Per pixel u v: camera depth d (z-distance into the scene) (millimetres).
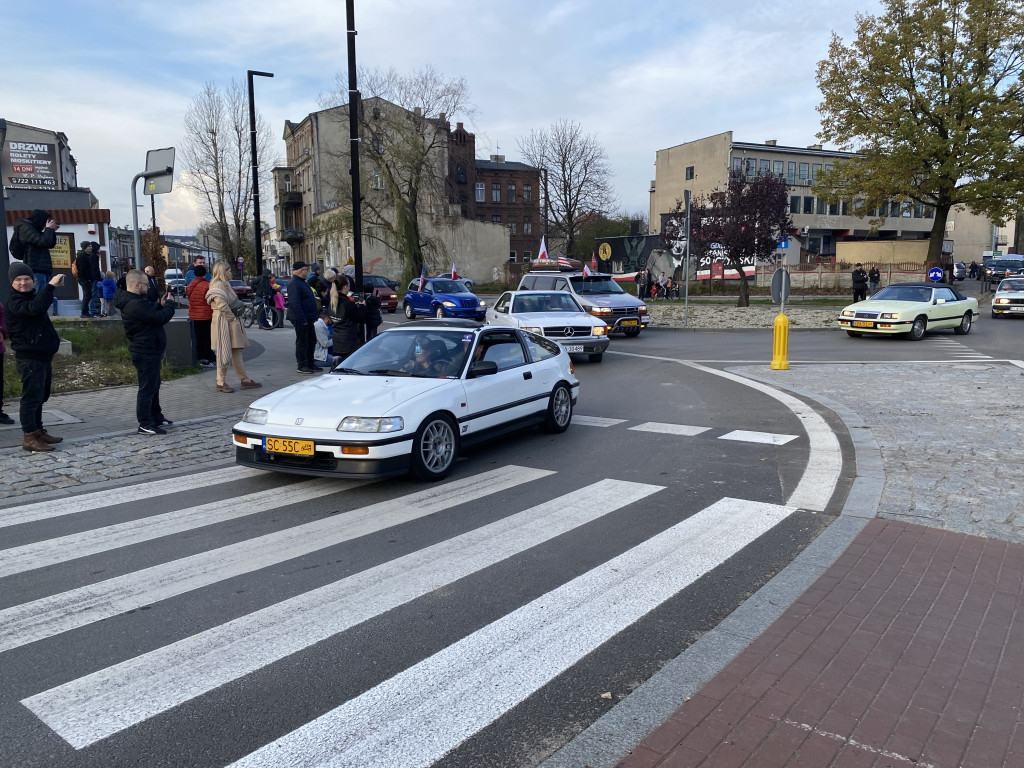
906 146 33031
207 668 3576
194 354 13719
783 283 14164
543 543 5234
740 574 4629
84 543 5328
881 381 12289
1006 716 3068
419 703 3266
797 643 3723
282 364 14750
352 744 2973
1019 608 4059
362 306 11867
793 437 8461
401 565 4859
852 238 73250
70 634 3939
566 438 8758
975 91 32062
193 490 6699
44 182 34125
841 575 4555
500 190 73125
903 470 6781
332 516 5910
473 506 6133
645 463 7492
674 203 72438
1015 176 32969
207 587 4539
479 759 2873
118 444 8398
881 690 3279
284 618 4109
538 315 16250
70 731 3076
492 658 3648
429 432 6848
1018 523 5363
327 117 53469
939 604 4125
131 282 8609
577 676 3482
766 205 30297
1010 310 25594
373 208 41688
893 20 33969
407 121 41500
